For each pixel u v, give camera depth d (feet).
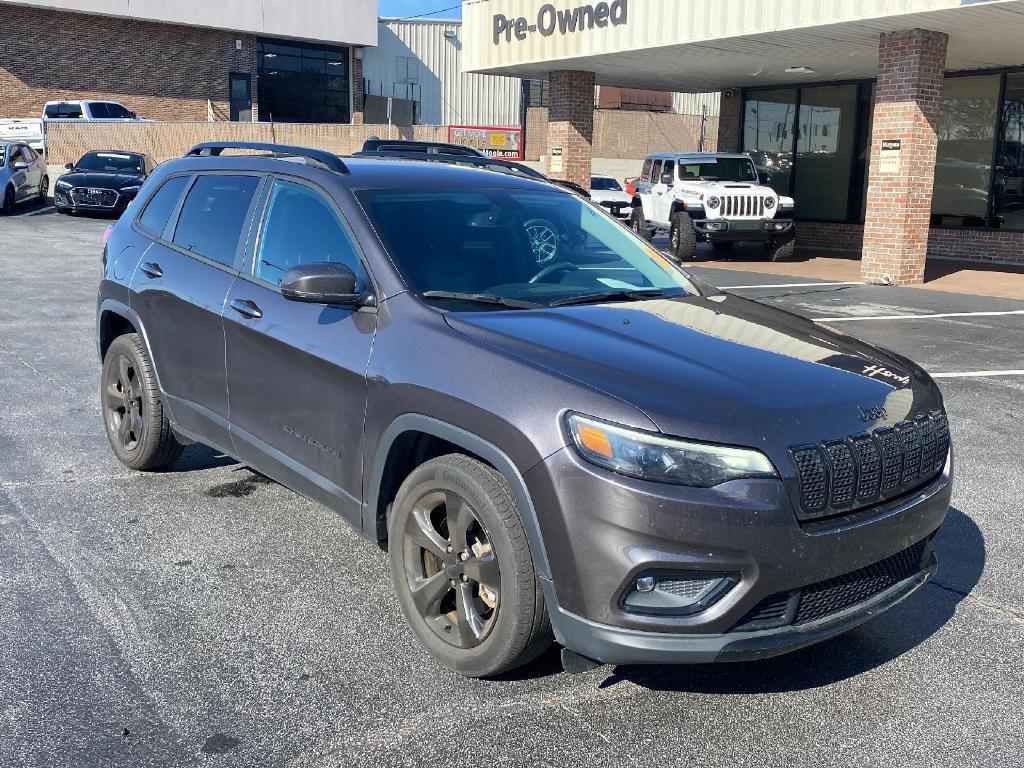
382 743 9.68
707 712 10.43
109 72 114.52
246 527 15.31
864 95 66.74
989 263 59.16
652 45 52.70
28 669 10.88
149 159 83.76
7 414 21.43
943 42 46.39
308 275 11.65
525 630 10.12
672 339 11.32
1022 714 10.49
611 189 90.02
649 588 9.37
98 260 51.37
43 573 13.41
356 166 14.21
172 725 9.90
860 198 68.13
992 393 25.08
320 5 127.13
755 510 9.21
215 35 121.39
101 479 17.40
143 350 16.81
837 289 46.26
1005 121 58.39
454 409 10.39
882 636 12.26
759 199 58.13
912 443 10.62
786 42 49.70
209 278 14.88
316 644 11.68
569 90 65.57
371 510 11.93
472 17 65.21
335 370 12.11
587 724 10.13
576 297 12.88
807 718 10.35
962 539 15.49
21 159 82.23
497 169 16.34
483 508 10.20
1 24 106.93
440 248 12.82
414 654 11.49
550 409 9.70
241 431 14.29
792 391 10.23
